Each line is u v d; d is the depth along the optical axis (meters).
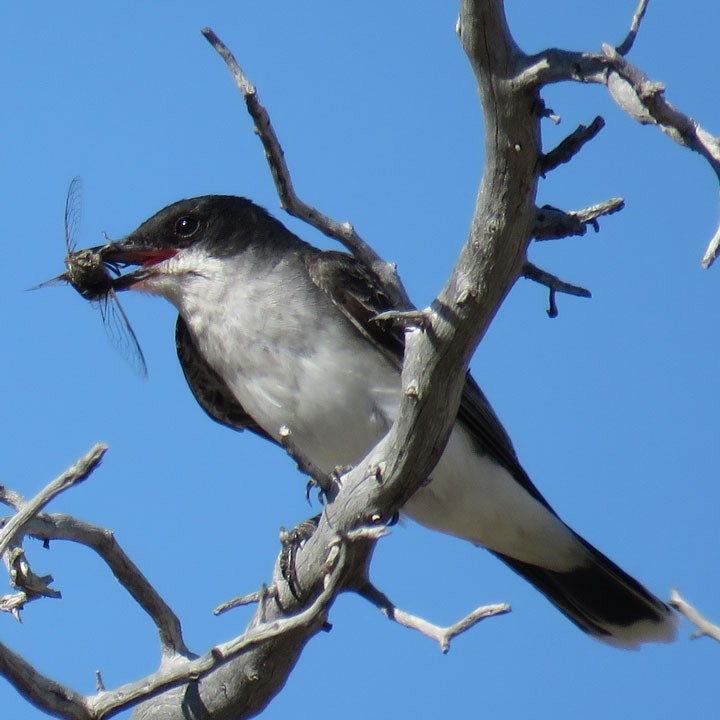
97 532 7.67
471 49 6.35
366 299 10.02
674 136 5.46
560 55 6.17
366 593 8.00
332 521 7.97
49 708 6.98
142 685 7.00
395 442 7.74
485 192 6.80
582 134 6.57
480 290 7.07
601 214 6.91
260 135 7.62
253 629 6.85
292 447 7.73
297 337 10.11
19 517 6.79
